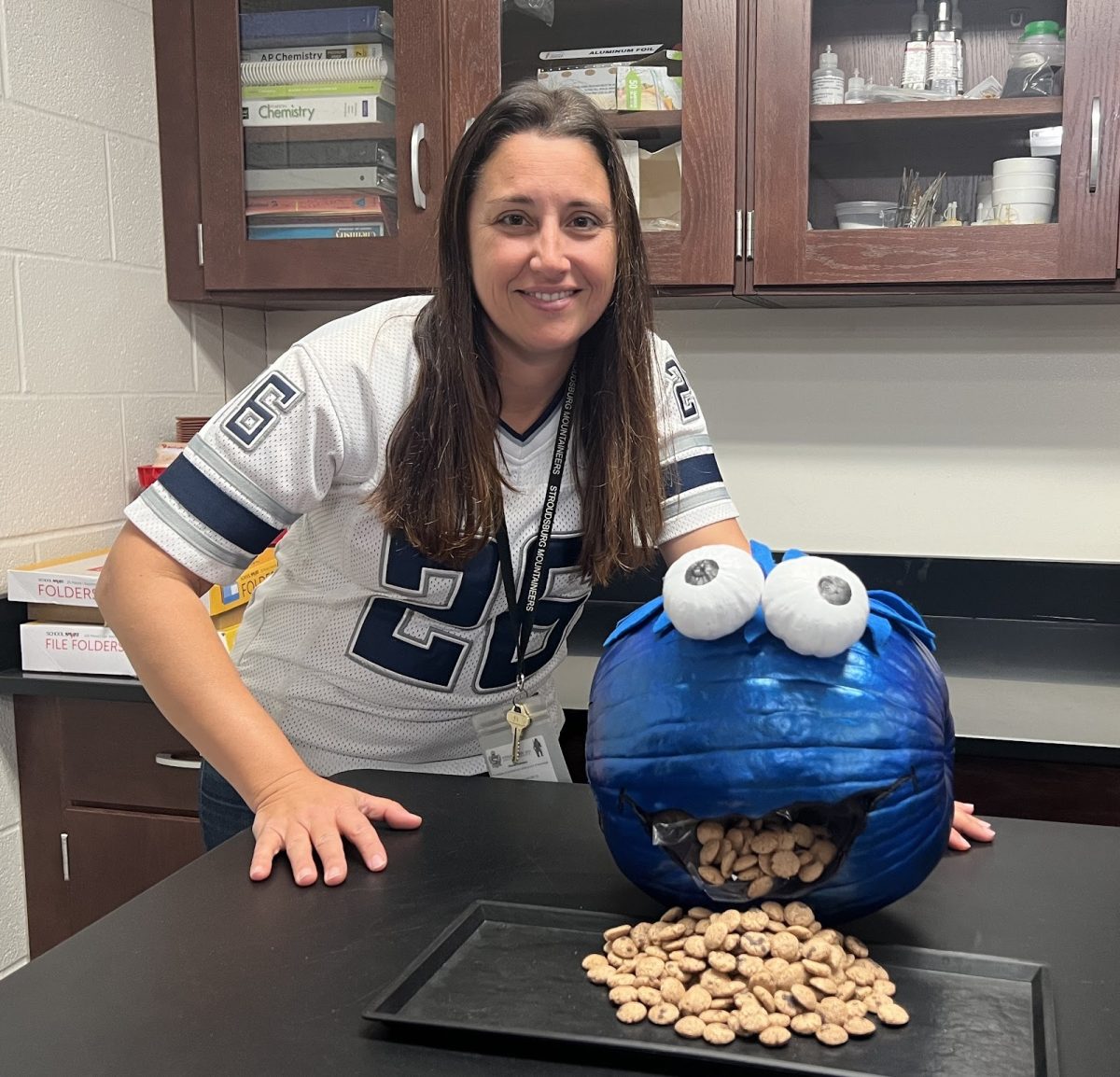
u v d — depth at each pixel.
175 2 1.90
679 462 1.13
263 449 0.98
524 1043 0.55
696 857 0.65
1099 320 1.95
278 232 1.91
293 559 1.15
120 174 1.87
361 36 1.83
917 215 1.69
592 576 1.12
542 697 1.20
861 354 2.05
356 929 0.69
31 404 1.69
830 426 2.08
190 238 1.95
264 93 1.88
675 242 1.72
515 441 1.06
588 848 0.82
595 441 1.07
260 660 1.18
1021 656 1.82
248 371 2.27
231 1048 0.55
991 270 1.62
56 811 1.69
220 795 1.20
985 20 1.67
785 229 1.68
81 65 1.77
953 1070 0.53
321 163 1.87
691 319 2.11
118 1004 0.60
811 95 1.68
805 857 0.64
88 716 1.65
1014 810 1.46
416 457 1.00
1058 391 1.98
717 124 1.68
